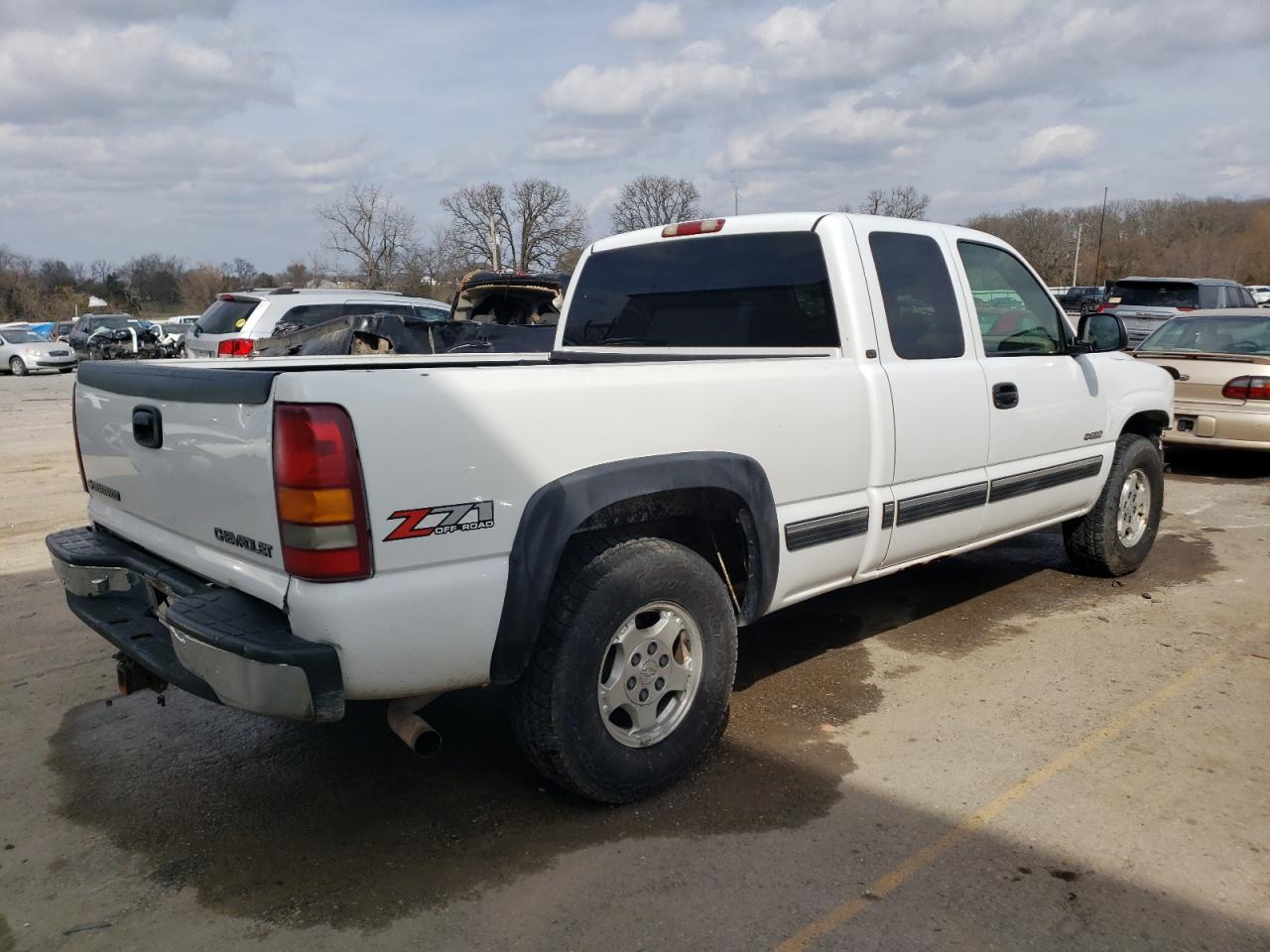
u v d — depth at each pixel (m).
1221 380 8.77
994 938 2.56
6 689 4.32
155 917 2.70
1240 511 7.72
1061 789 3.32
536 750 3.06
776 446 3.55
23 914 2.73
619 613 3.08
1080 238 63.66
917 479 4.16
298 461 2.55
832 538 3.81
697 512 3.45
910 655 4.60
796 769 3.50
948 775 3.43
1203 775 3.40
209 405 2.86
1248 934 2.57
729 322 4.33
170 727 3.93
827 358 3.94
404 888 2.82
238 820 3.21
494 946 2.56
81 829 3.17
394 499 2.63
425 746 2.87
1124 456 5.55
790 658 4.58
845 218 4.05
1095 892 2.75
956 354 4.39
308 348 9.63
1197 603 5.34
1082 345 5.17
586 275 5.01
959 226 4.65
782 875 2.85
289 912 2.71
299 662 2.56
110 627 3.29
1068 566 6.10
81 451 3.80
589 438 3.01
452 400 2.73
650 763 3.23
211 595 2.87
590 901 2.74
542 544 2.87
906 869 2.87
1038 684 4.23
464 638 2.79
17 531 7.41
